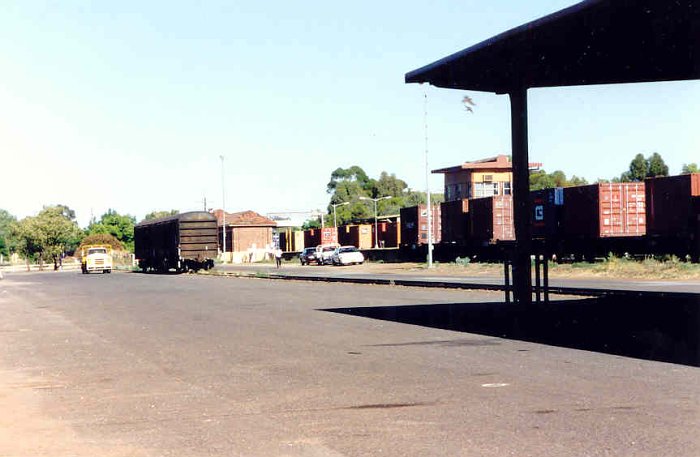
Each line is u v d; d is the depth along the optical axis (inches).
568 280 1222.3
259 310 828.0
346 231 3403.1
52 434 274.4
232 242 4594.0
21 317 847.1
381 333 570.3
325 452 233.1
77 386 380.8
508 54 626.5
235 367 422.9
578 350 453.1
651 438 237.6
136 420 293.4
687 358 414.0
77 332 658.2
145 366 441.1
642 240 1470.2
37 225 4003.4
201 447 245.6
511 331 563.8
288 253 3868.1
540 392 320.5
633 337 509.7
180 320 736.3
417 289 1117.1
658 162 4392.2
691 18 534.6
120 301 1066.1
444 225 2175.2
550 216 1684.3
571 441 236.5
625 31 570.9
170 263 2365.9
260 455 232.4
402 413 287.3
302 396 329.4
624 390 320.5
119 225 5644.7
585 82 762.2
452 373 378.0
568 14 512.1
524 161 694.5
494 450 228.7
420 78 703.7
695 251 1360.7
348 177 7450.8
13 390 376.2
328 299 968.3
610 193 1562.5
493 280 1283.2
